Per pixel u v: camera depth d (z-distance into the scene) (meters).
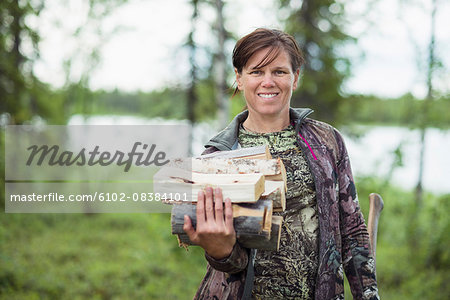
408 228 8.35
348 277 1.83
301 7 9.96
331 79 9.94
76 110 14.53
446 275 6.96
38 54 11.79
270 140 1.86
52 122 12.95
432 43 7.92
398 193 9.93
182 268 7.89
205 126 11.85
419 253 7.82
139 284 6.96
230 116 10.27
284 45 1.79
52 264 7.46
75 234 9.79
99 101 15.52
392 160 8.68
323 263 1.71
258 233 1.38
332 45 9.91
